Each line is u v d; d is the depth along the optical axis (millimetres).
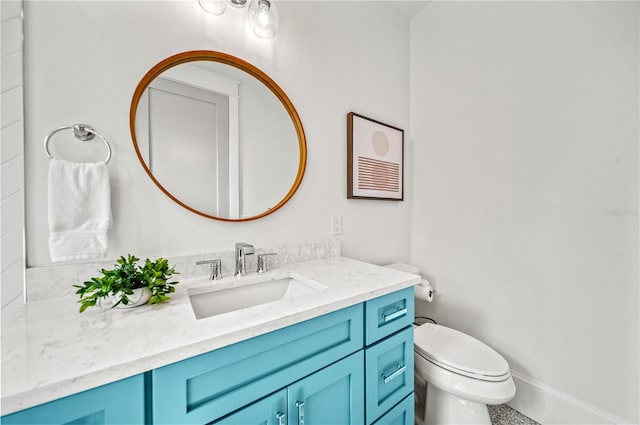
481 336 1509
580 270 1164
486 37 1466
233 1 1040
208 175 1023
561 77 1202
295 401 650
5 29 699
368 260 1608
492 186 1455
